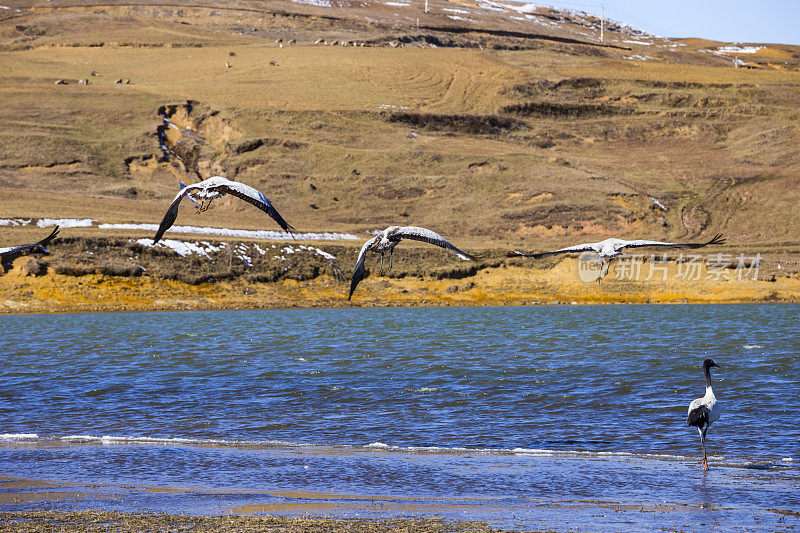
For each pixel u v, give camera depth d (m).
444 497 31.50
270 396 56.09
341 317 130.00
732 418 47.09
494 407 51.75
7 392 57.91
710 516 28.58
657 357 75.50
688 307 148.62
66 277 146.00
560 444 41.62
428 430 45.25
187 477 34.72
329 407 52.22
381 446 41.22
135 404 53.38
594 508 29.78
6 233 160.50
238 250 168.25
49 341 93.25
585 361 73.25
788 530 26.92
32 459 37.97
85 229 171.75
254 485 33.38
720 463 37.03
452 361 74.06
